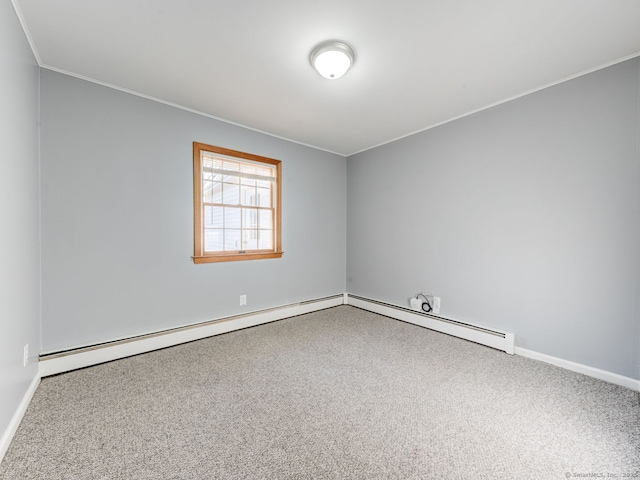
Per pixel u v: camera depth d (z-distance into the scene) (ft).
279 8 5.06
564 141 7.37
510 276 8.47
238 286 10.52
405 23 5.44
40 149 6.71
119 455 4.39
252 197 11.02
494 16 5.24
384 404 5.80
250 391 6.26
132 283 8.16
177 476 4.01
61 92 7.01
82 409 5.54
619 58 6.47
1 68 4.44
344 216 14.34
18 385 5.16
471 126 9.33
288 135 11.51
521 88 7.86
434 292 10.54
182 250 9.11
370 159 13.03
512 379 6.84
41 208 6.75
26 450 4.46
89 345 7.46
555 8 5.03
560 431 4.99
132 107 8.09
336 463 4.27
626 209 6.48
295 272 12.32
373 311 12.88
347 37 5.84
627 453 4.47
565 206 7.38
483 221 9.08
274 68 6.93
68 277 7.14
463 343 9.16
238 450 4.52
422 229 10.93
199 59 6.59
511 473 4.09
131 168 8.10
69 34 5.73
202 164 9.62
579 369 7.16
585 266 7.08
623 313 6.54
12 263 4.91
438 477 4.02
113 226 7.82
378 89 7.91
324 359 7.95
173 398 5.95
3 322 4.48
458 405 5.77
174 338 8.89
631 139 6.39
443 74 7.18
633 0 4.83
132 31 5.65
